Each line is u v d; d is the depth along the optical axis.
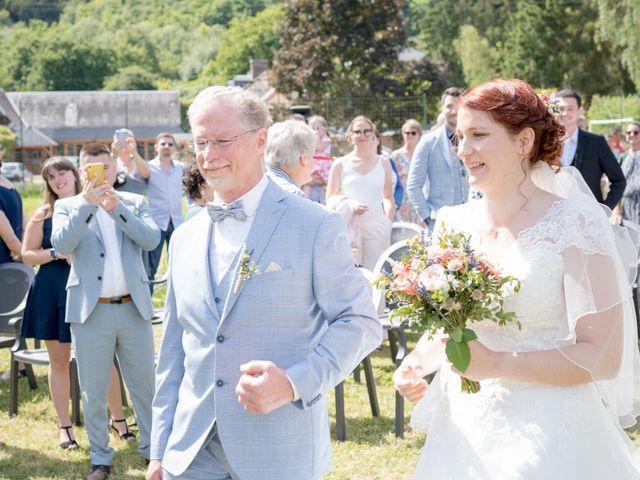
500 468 2.60
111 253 4.85
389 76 43.44
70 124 78.44
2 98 72.38
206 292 2.65
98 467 4.92
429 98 41.50
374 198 7.66
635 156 9.56
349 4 43.19
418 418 3.03
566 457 2.54
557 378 2.52
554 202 2.62
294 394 2.40
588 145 6.93
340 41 42.97
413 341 7.84
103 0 136.00
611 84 52.44
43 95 79.12
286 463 2.58
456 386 2.77
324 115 35.06
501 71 58.00
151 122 78.69
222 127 2.62
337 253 2.61
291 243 2.60
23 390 6.87
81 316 4.80
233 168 2.64
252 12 132.88
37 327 5.34
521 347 2.61
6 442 5.63
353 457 5.18
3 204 6.90
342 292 2.60
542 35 53.84
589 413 2.59
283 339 2.58
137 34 123.31
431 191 7.44
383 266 6.18
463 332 2.50
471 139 2.63
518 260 2.60
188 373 2.70
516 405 2.60
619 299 2.52
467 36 62.09
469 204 2.87
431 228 7.41
